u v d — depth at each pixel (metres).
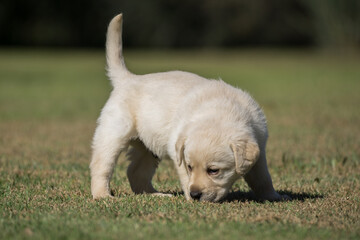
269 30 83.38
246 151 7.24
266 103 23.41
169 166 11.41
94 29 79.25
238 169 7.18
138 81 8.73
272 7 80.69
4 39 75.38
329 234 5.94
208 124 7.44
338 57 59.69
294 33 84.12
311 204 7.62
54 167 11.02
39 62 51.47
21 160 11.78
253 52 77.19
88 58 58.69
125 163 11.92
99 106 23.59
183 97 8.16
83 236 5.75
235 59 60.09
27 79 36.50
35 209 7.20
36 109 22.23
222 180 7.39
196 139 7.30
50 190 8.73
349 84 33.09
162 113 8.16
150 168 9.19
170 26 81.38
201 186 7.28
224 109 7.68
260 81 34.62
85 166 11.22
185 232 5.96
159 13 80.44
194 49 83.12
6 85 32.66
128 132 8.47
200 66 45.62
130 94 8.57
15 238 5.72
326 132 15.59
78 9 76.81
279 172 10.55
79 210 7.09
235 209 7.11
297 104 23.09
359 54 59.00
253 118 7.82
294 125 17.09
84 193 8.56
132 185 9.21
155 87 8.45
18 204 7.55
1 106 23.00
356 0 56.81
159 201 7.62
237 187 9.38
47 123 18.31
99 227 6.11
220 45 83.12
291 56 66.50
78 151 13.16
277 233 5.97
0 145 13.76
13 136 15.34
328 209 7.28
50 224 6.29
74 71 43.25
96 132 8.64
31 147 13.59
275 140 14.33
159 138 8.24
